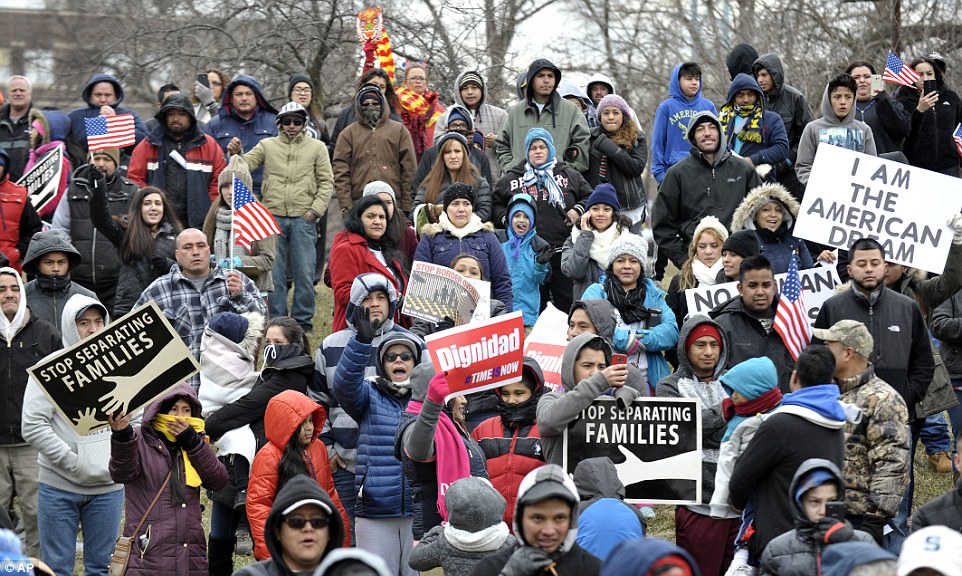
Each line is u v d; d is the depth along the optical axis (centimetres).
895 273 1984
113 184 2427
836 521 1178
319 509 1162
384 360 1667
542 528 1130
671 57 4981
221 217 2350
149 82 4356
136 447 1499
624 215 2205
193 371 1454
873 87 2633
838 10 4269
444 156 2402
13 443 1836
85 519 1728
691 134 2272
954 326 1956
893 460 1486
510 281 2211
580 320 1777
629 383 1627
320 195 2608
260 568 1165
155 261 2183
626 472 1474
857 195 1969
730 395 1580
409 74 2898
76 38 4788
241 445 1658
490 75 4294
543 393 1580
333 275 2041
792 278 1742
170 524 1521
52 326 1877
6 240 2356
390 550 1642
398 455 1558
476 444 1533
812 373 1385
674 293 2050
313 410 1520
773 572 1200
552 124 2538
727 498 1480
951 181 1941
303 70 3991
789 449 1362
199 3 4156
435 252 2191
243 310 2062
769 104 2578
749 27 4347
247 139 2712
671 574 888
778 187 2056
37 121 2733
